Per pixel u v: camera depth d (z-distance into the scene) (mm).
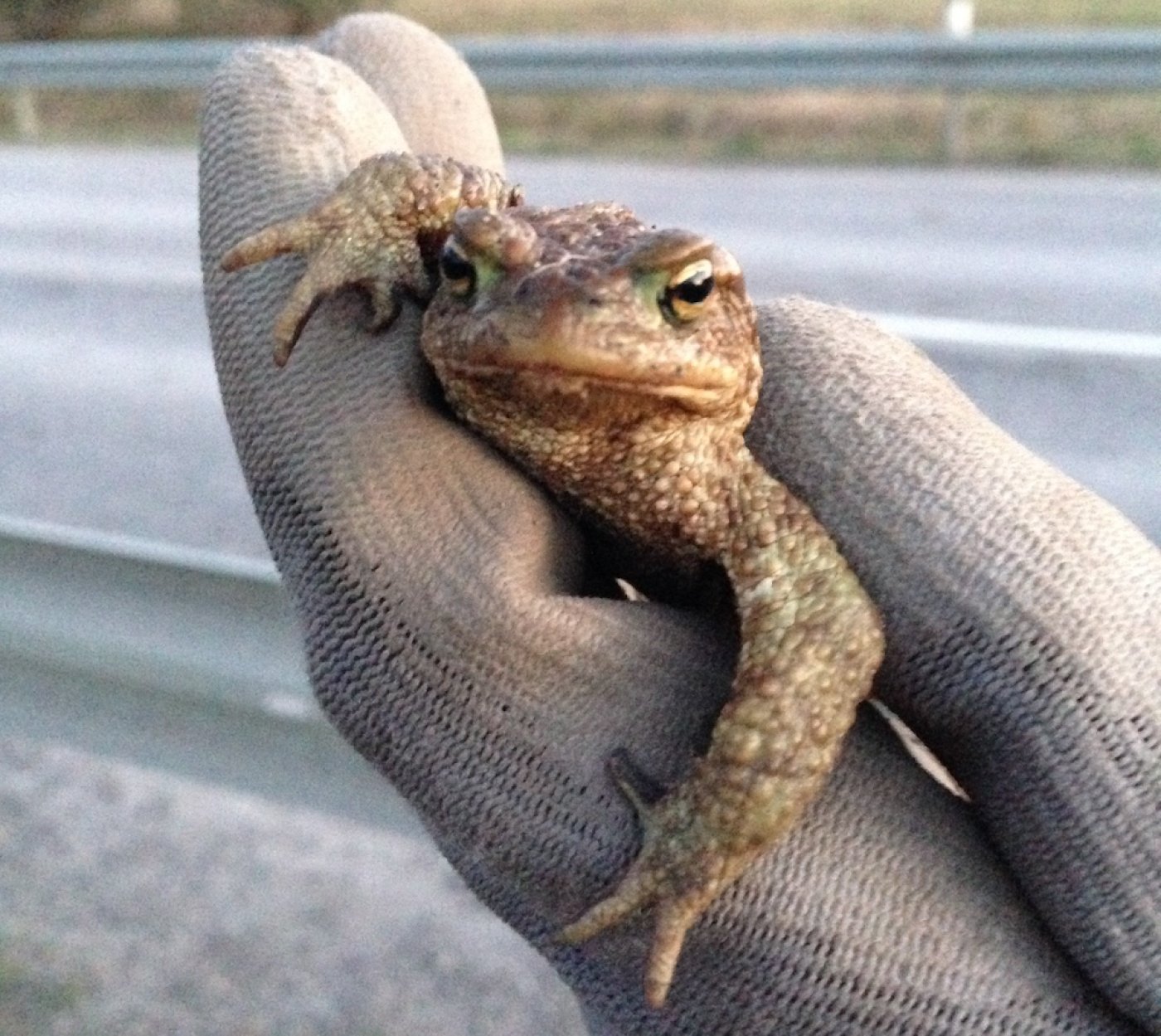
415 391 126
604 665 121
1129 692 120
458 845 129
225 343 128
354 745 124
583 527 140
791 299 143
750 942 119
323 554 122
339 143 134
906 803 125
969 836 126
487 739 120
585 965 128
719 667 124
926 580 125
